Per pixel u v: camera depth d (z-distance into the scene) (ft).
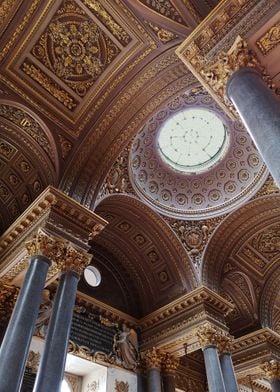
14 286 32.14
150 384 39.78
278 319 55.93
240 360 49.24
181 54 24.31
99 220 32.12
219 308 42.22
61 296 26.99
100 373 38.34
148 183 44.86
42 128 33.30
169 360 42.24
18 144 33.83
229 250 47.09
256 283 51.49
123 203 41.98
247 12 21.84
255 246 48.67
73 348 36.04
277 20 20.77
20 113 32.04
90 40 31.17
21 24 28.37
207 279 44.06
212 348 37.91
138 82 33.73
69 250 29.12
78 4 28.86
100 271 45.65
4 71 30.09
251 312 51.98
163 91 34.47
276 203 43.70
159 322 43.52
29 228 30.58
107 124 35.32
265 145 17.11
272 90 21.04
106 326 41.04
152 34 30.76
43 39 29.99
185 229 45.91
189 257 44.86
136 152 42.73
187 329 40.19
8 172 35.50
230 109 23.54
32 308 24.43
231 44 22.08
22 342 22.49
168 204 45.91
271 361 46.70
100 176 36.06
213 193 47.11
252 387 53.88
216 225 45.91
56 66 31.63
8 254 31.45
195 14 28.45
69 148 34.65
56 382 22.67
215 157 47.73
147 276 47.42
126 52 32.01
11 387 20.33
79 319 38.60
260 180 43.39
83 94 33.65
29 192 35.27
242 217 45.60
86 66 32.35
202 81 23.94
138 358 41.96
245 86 20.31
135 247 46.85
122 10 29.22
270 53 21.43
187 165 48.44
